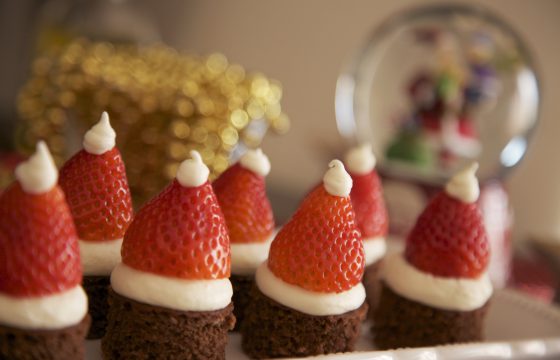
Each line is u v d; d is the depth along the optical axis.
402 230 0.62
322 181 0.43
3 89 0.74
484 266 0.47
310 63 0.85
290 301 0.43
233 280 0.46
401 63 0.66
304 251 0.43
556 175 0.82
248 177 0.46
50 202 0.38
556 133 0.81
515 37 0.65
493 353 0.45
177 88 0.54
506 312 0.51
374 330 0.48
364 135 0.66
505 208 0.64
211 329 0.41
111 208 0.43
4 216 0.37
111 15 0.65
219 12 0.84
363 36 0.84
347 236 0.43
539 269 0.66
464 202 0.46
